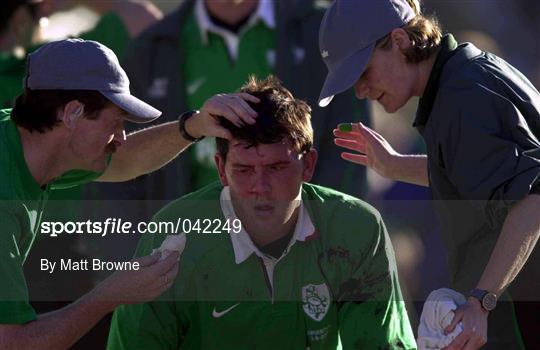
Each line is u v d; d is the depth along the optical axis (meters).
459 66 12.86
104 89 12.49
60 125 12.43
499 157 12.50
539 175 12.41
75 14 18.02
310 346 13.06
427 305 12.70
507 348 13.67
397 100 13.16
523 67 21.19
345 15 13.02
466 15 20.91
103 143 12.66
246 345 12.99
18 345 12.07
